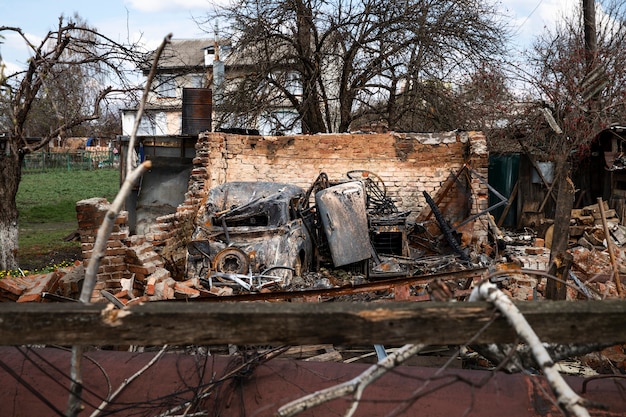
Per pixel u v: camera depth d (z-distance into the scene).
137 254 5.45
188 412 2.17
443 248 8.97
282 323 1.53
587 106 13.95
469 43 14.46
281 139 11.56
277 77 15.07
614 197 12.24
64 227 15.91
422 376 2.21
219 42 16.73
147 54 10.12
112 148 37.69
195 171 10.66
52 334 1.54
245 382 2.26
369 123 16.36
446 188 10.74
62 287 5.25
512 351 1.53
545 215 13.53
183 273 7.57
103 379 2.31
